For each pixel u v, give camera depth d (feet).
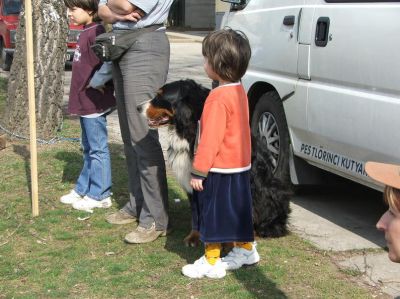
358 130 14.97
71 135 26.21
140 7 13.79
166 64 14.73
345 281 13.15
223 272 13.21
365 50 14.62
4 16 50.83
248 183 12.87
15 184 19.61
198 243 14.78
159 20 14.43
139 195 16.10
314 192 19.67
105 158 17.33
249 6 20.29
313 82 16.72
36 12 24.82
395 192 6.21
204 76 44.34
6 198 18.33
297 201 18.83
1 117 29.35
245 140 12.60
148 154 14.66
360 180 15.42
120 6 13.76
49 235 15.62
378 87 14.32
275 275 13.32
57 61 25.35
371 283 13.10
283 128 18.44
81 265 13.82
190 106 13.02
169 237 15.38
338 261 14.20
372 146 14.58
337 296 12.46
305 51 16.88
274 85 18.45
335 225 16.69
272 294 12.50
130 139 15.58
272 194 15.17
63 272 13.52
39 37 24.85
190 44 76.74
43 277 13.25
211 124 12.12
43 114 25.38
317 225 16.67
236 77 12.29
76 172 20.93
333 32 15.75
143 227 15.15
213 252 13.20
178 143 13.26
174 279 13.12
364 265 13.98
